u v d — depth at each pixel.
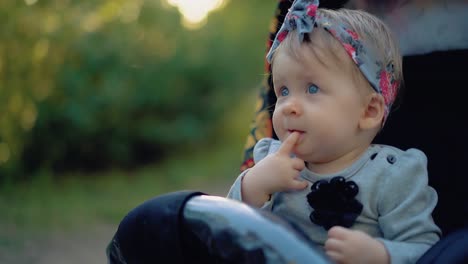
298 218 1.41
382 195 1.36
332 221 1.36
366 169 1.39
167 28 6.31
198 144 6.40
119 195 4.81
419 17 1.66
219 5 8.66
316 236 1.38
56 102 5.32
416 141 1.63
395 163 1.39
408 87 1.67
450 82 1.64
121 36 5.80
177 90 6.17
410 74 1.67
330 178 1.39
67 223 4.07
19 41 5.14
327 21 1.38
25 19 5.17
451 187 1.57
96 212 4.33
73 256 3.49
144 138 5.85
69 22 5.42
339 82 1.35
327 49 1.35
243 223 1.13
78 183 5.11
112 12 5.93
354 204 1.36
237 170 5.74
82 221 4.12
